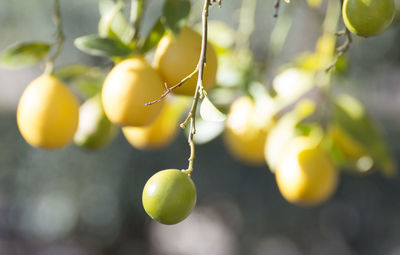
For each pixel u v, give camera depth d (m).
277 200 3.55
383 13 0.98
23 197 3.40
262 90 1.22
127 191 3.36
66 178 3.34
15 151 3.40
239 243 3.61
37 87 1.09
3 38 4.16
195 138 1.21
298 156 1.16
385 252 3.38
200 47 1.05
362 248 3.45
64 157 3.34
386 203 3.42
